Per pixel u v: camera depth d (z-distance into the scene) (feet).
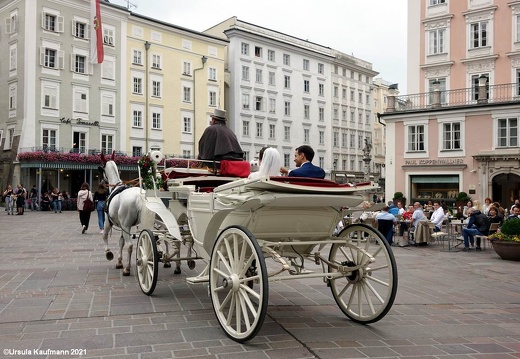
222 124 24.48
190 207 20.71
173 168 24.13
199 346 15.48
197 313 19.58
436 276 31.19
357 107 213.25
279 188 15.99
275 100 174.70
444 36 106.01
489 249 48.08
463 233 47.96
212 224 18.47
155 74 144.05
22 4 121.60
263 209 16.63
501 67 98.58
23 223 72.90
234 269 16.65
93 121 130.52
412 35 110.42
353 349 15.42
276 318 19.17
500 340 16.92
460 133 97.19
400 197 100.48
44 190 120.57
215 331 17.16
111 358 14.33
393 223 52.44
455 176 98.22
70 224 71.05
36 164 115.03
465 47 103.24
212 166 23.50
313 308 21.02
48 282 25.73
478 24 101.86
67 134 125.80
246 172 22.85
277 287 25.61
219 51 160.45
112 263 32.63
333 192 16.89
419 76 109.29
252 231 17.22
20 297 22.16
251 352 14.97
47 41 122.72
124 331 17.01
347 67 205.77
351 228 19.26
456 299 24.02
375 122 233.76
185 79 151.43
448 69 105.19
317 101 190.80
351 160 208.13
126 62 137.49
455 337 17.15
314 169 18.93
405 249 48.14
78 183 130.11
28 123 119.44
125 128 137.18
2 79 128.47
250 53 166.61
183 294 23.04
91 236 52.65
